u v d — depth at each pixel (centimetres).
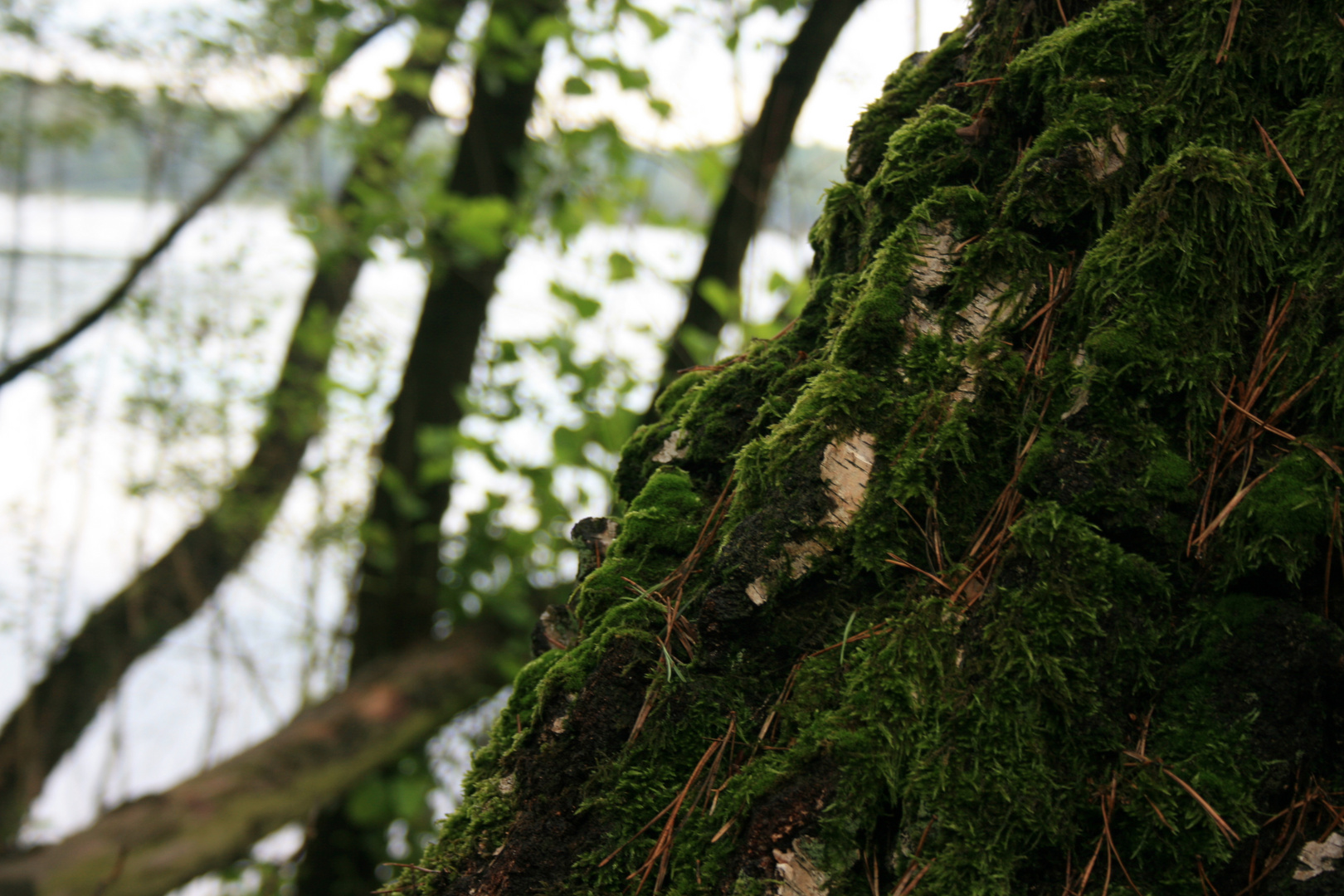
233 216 488
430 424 411
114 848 300
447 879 117
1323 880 105
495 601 378
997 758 107
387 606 403
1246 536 108
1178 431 111
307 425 488
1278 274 113
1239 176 112
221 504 488
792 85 341
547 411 370
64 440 471
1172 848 105
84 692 478
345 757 349
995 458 114
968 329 116
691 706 114
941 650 109
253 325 489
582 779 115
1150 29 117
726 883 109
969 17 130
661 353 382
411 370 411
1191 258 112
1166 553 109
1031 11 122
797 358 126
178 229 500
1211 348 112
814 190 378
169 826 311
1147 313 112
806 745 109
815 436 115
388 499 408
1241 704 107
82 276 543
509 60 391
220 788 324
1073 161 115
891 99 130
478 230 370
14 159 532
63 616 473
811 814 108
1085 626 108
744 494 118
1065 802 106
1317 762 107
